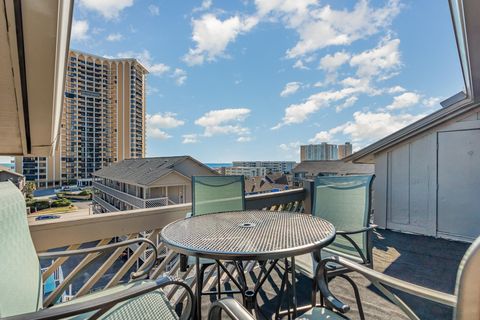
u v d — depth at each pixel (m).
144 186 9.34
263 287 2.43
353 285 1.53
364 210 2.04
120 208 12.39
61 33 1.20
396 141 4.98
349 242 2.05
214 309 1.01
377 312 1.98
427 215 4.63
